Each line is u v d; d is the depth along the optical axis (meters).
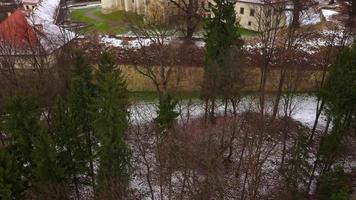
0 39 48.16
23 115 29.61
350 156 40.50
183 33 56.34
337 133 33.53
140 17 70.00
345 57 33.44
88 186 36.59
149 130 39.62
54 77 42.62
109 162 29.23
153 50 51.72
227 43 40.66
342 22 60.31
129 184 33.81
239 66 39.69
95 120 29.25
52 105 39.78
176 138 32.03
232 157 39.34
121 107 29.95
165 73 50.09
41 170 29.48
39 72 41.88
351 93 32.16
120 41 55.56
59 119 31.59
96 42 54.69
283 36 52.16
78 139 32.03
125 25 69.38
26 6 75.69
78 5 86.81
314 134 43.44
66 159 32.19
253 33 64.06
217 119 42.16
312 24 58.66
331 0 74.00
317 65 50.03
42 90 40.22
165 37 52.81
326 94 35.28
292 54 48.16
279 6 51.53
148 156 37.00
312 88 50.12
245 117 40.03
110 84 28.55
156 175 35.97
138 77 51.09
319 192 34.06
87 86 31.95
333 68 35.03
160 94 43.94
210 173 32.97
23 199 29.75
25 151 30.20
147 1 65.31
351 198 32.59
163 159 31.38
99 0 90.38
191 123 40.12
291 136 41.94
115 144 28.77
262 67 47.47
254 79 49.81
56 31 54.91
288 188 35.62
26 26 50.22
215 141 36.72
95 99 30.20
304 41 53.53
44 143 29.14
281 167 38.34
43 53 46.25
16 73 44.00
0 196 26.94
